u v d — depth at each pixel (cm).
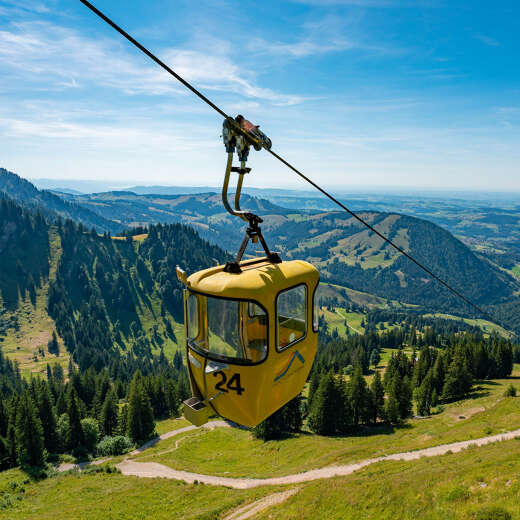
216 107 570
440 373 10981
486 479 2527
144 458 8256
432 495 2616
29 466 7656
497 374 12044
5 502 6006
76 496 5994
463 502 2336
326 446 7381
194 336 688
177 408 12044
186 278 689
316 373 12169
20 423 7838
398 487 2981
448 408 9300
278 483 5456
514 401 7469
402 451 5606
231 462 7656
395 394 9306
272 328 635
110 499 5612
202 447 8794
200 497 5366
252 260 738
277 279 661
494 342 13425
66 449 9056
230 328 631
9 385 17062
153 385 12338
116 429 10300
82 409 10862
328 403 8481
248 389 635
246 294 613
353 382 9100
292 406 8831
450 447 5291
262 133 659
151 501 5425
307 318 737
